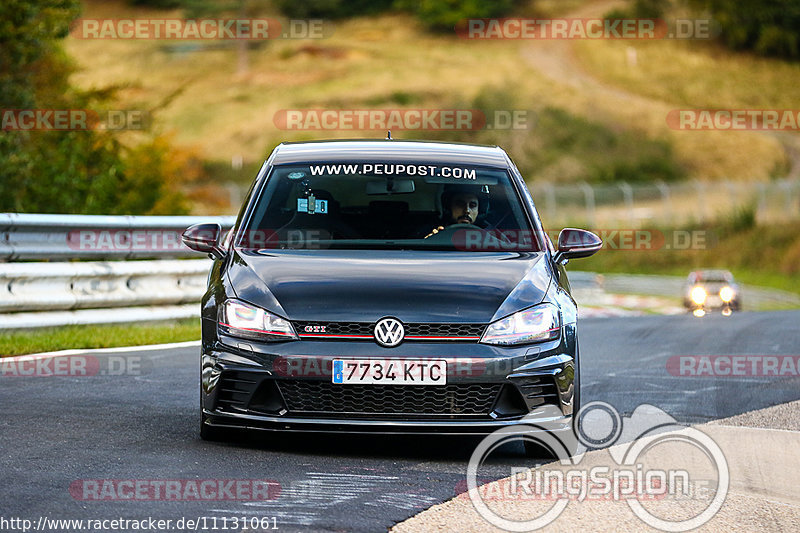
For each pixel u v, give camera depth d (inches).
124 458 751.1
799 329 1849.2
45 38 2452.0
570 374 806.5
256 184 949.2
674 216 6899.6
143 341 1400.1
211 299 826.8
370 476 725.9
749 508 679.7
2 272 1400.1
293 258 845.8
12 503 625.9
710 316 2203.5
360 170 949.8
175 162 2792.8
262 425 772.0
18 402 959.0
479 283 812.0
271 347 770.2
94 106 2657.5
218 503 641.6
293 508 636.1
